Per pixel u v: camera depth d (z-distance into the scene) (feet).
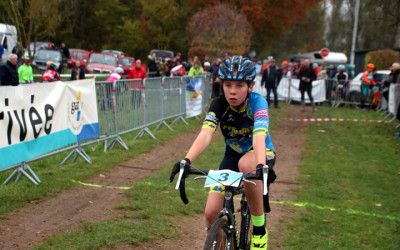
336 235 13.01
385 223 14.16
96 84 22.03
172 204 14.74
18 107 15.70
